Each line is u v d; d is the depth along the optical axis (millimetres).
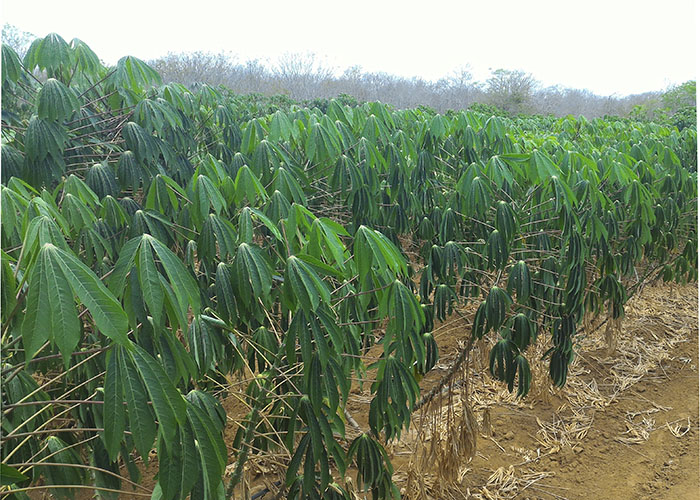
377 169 2396
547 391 3020
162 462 945
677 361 3674
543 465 2619
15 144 1797
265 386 1538
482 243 2387
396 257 1352
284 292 1240
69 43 1852
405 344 1628
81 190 1393
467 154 2521
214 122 2664
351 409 2893
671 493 2438
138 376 897
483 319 2123
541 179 2064
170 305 1014
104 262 1619
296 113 2232
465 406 2287
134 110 1982
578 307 2518
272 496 2160
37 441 1419
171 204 1626
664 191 2998
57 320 753
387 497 1780
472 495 2375
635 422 3002
